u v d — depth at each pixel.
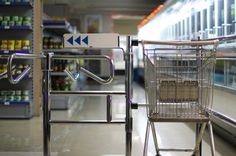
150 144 3.36
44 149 2.57
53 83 5.98
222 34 3.63
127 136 2.49
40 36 5.12
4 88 4.99
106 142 3.46
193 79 2.34
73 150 3.16
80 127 4.18
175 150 2.75
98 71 10.98
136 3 12.20
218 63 3.59
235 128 3.09
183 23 5.68
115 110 5.73
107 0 11.70
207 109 2.31
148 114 2.26
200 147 2.71
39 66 5.03
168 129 4.09
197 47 2.59
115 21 17.02
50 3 10.58
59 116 5.10
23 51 4.79
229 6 3.42
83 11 14.20
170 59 2.31
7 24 4.84
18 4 4.84
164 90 2.29
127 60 2.43
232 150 3.13
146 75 2.29
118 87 10.48
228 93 3.28
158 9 8.68
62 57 2.48
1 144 3.36
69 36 2.42
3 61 4.86
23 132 3.91
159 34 8.42
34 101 5.01
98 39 2.40
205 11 4.34
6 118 4.83
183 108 2.32
